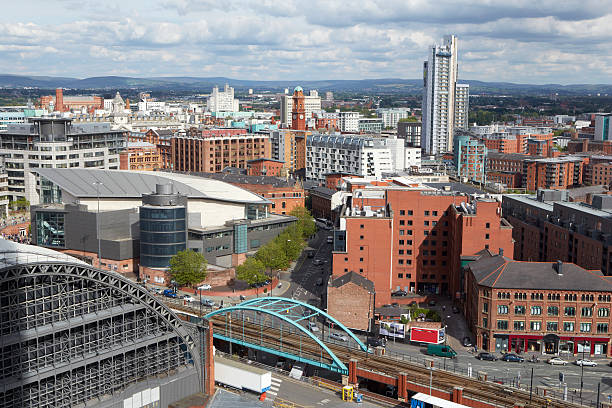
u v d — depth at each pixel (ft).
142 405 376.07
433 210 647.56
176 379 392.68
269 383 412.16
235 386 417.28
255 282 649.20
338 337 511.40
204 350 408.46
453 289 625.82
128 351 375.45
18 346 332.39
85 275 357.00
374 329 553.23
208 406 386.52
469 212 612.70
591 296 500.74
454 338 537.24
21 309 335.88
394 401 410.31
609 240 606.14
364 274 611.47
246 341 468.75
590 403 407.85
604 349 504.02
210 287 651.25
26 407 334.65
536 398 403.54
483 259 561.02
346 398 409.69
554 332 506.89
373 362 449.06
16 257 342.64
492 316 507.71
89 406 351.46
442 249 652.07
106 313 365.61
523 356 498.28
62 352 347.56
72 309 355.97
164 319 389.39
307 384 437.17
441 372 441.68
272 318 550.36
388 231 605.31
